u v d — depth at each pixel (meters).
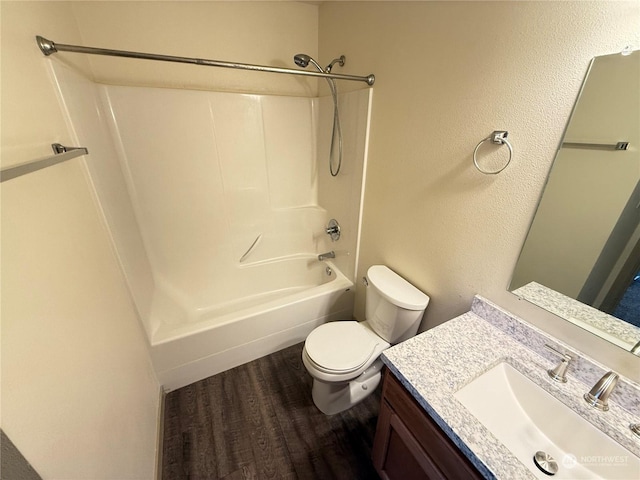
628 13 0.60
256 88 1.93
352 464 1.26
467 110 1.01
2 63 0.66
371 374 1.53
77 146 1.03
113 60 1.52
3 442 0.42
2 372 0.44
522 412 0.85
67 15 1.25
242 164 2.01
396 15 1.23
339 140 1.87
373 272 1.54
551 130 0.78
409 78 1.24
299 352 1.87
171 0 1.54
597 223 0.72
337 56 1.75
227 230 2.09
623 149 0.65
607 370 0.75
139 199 1.74
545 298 0.88
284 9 1.81
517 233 0.92
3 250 0.50
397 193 1.45
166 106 1.66
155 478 1.13
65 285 0.71
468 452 0.63
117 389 0.92
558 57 0.73
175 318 1.83
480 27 0.91
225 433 1.37
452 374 0.83
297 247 2.38
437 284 1.30
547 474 0.69
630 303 0.69
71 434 0.61
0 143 0.58
